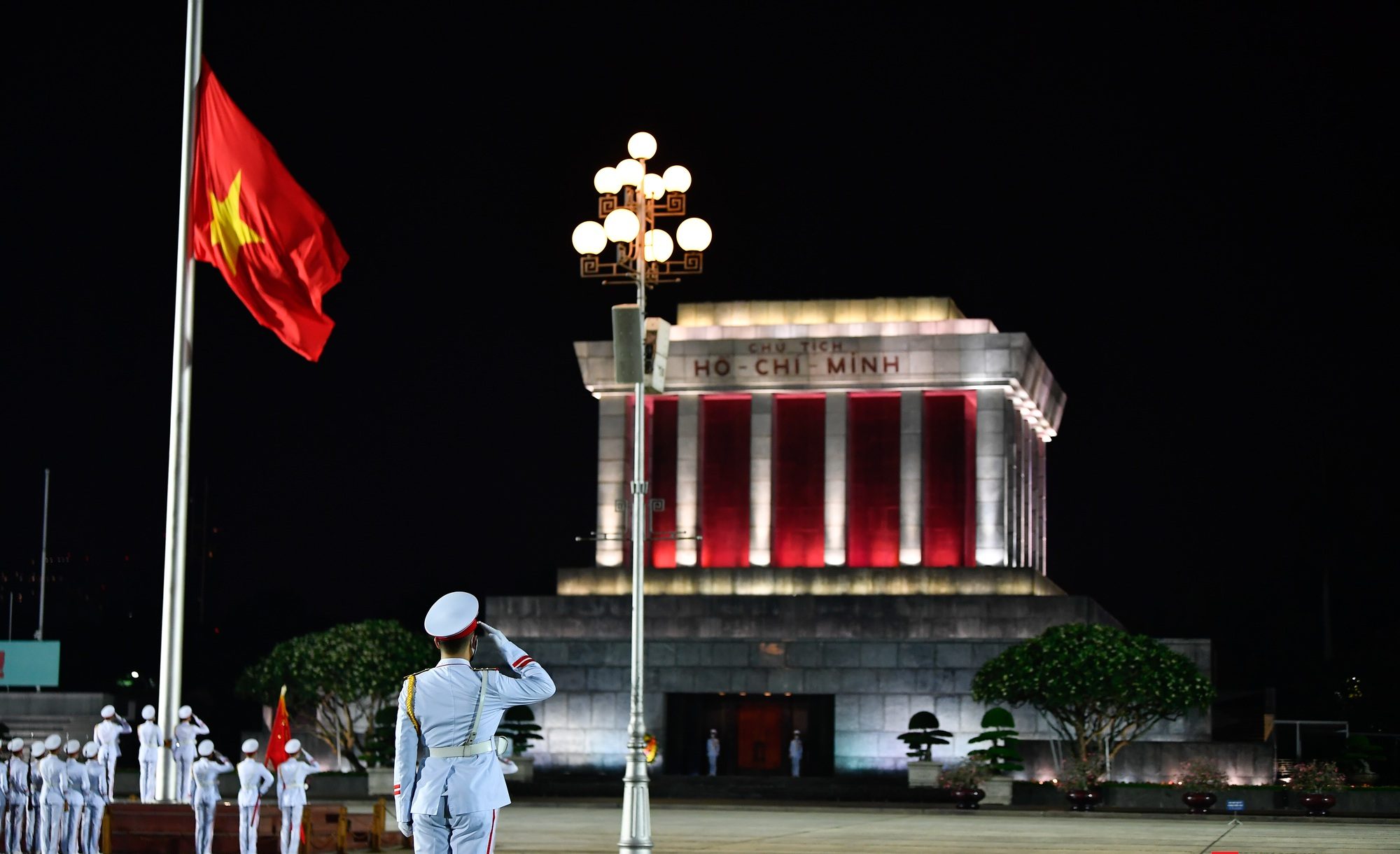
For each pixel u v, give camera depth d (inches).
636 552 1177.4
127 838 1357.0
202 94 1389.0
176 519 1368.1
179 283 1379.2
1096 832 1846.7
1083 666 2410.2
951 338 2955.2
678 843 1621.6
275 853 1416.1
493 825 539.5
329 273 1376.7
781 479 3058.6
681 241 1288.1
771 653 2849.4
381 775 2522.1
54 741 1323.8
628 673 2883.9
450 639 547.2
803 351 2994.6
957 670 2795.3
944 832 1814.7
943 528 3004.4
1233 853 1526.8
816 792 2529.5
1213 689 2496.3
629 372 1217.4
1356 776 2480.3
